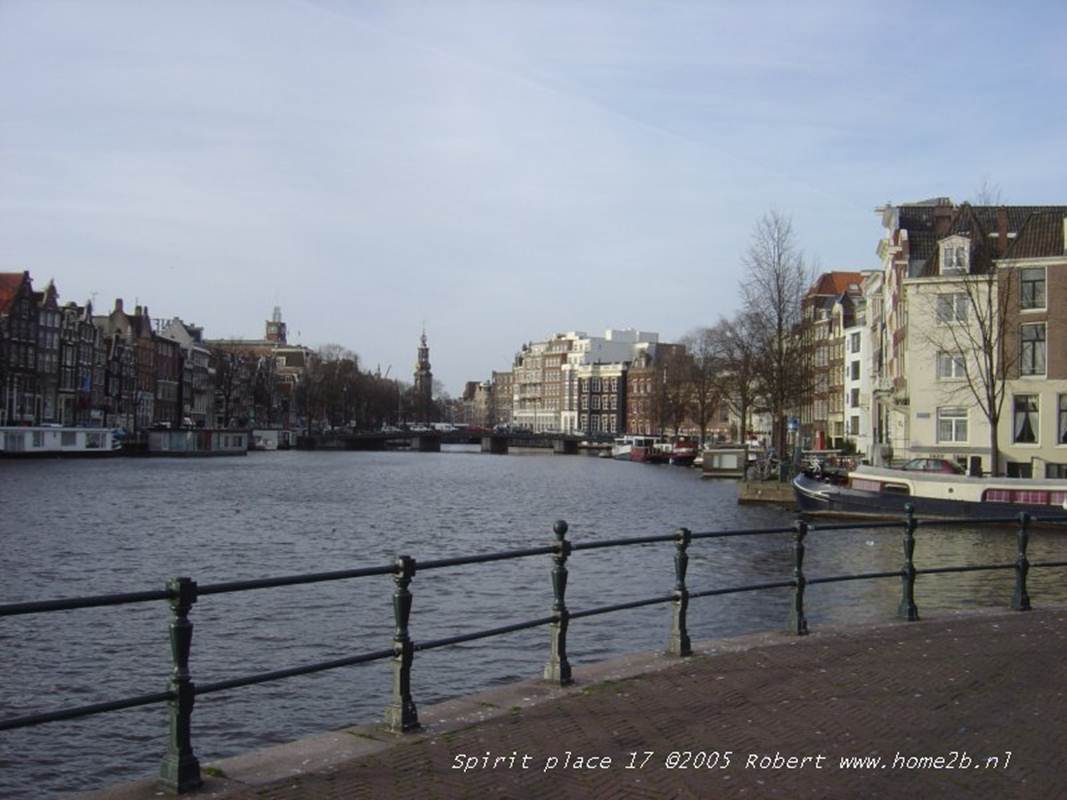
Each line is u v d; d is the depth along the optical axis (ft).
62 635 68.08
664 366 480.64
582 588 87.71
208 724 50.49
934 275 175.52
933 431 174.19
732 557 108.06
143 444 385.29
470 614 76.18
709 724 29.66
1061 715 31.24
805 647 40.86
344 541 125.59
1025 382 166.40
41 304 366.84
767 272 181.47
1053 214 171.01
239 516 154.71
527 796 23.62
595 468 359.66
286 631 70.03
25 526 134.21
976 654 39.93
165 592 24.02
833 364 329.72
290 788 23.94
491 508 177.78
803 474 160.25
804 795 24.02
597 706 31.45
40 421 366.02
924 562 103.76
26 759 46.19
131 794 23.50
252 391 565.12
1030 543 118.01
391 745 27.32
